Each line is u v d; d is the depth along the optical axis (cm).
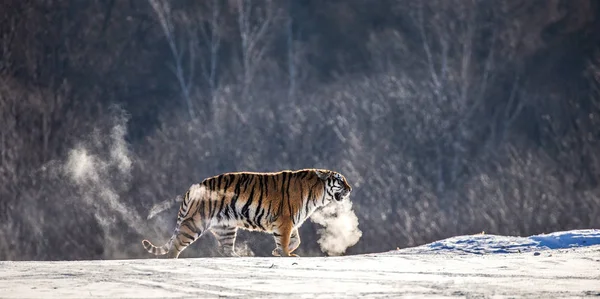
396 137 12938
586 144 13350
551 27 15450
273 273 3366
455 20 15750
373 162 12088
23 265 3659
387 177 11900
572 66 14962
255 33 15675
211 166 11981
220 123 12681
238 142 12350
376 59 15050
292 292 2909
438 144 12875
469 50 15100
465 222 11594
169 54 14962
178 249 4984
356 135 12662
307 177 4959
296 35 15688
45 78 13538
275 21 15775
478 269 3456
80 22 14512
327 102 13538
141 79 14275
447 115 13500
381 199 11606
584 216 11981
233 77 15050
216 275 3316
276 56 15488
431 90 14250
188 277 3266
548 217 11794
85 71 13950
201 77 14912
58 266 3612
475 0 15900
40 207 11056
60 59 13900
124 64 14350
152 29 15062
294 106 13312
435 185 12319
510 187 12012
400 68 14962
